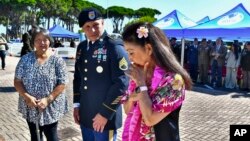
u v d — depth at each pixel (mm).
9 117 6812
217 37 13031
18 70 3629
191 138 5832
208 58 13023
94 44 3148
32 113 3592
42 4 59031
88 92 3191
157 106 1974
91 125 3232
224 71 12547
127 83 2977
